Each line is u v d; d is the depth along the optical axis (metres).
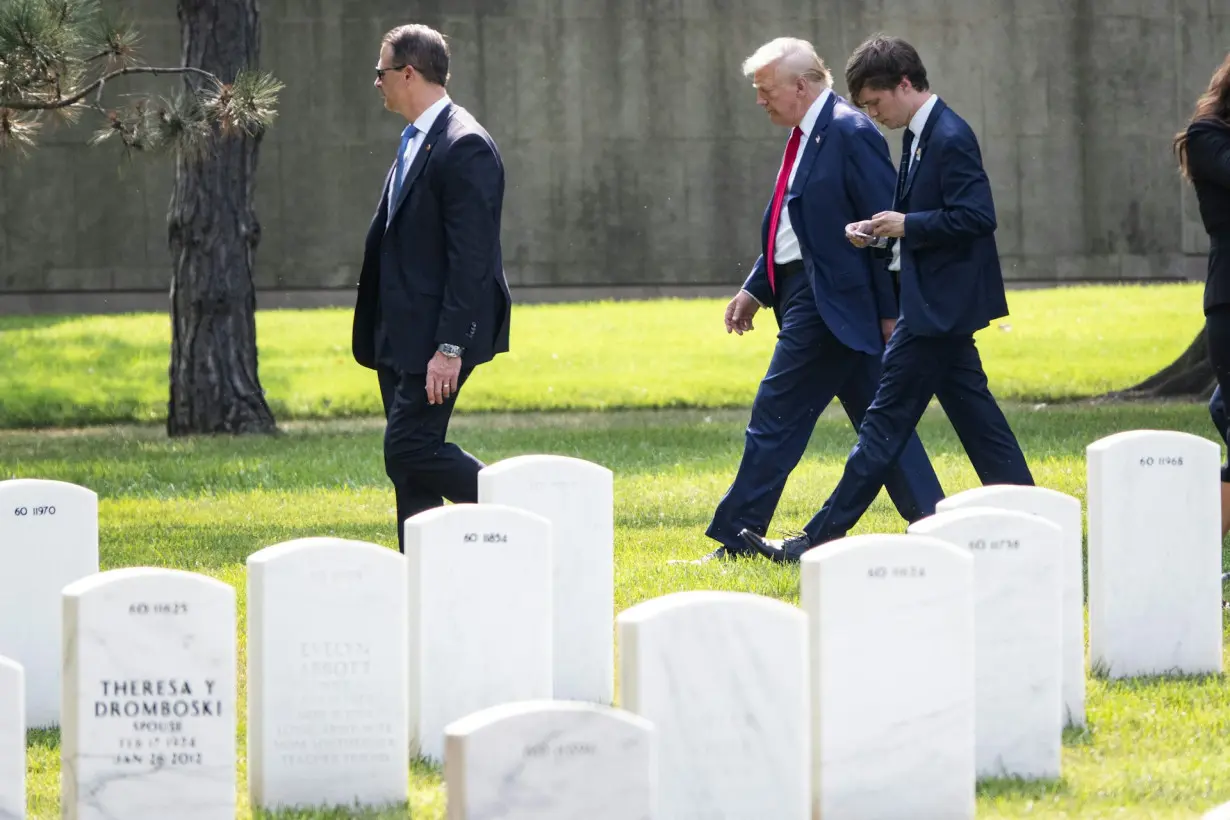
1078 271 114.50
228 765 15.62
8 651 20.91
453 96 110.56
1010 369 76.44
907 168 27.48
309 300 109.44
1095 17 113.88
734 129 112.44
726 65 112.19
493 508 18.52
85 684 15.41
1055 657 17.39
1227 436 27.08
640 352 84.88
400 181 26.23
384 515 38.81
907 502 31.05
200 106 46.94
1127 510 21.39
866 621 15.65
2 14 41.59
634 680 14.36
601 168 111.75
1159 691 20.58
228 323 63.50
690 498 40.19
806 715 14.71
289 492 43.81
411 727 18.53
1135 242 114.88
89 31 44.69
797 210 30.05
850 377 31.05
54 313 104.81
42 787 17.80
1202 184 25.98
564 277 111.62
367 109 109.56
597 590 21.28
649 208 112.06
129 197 106.44
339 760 16.83
